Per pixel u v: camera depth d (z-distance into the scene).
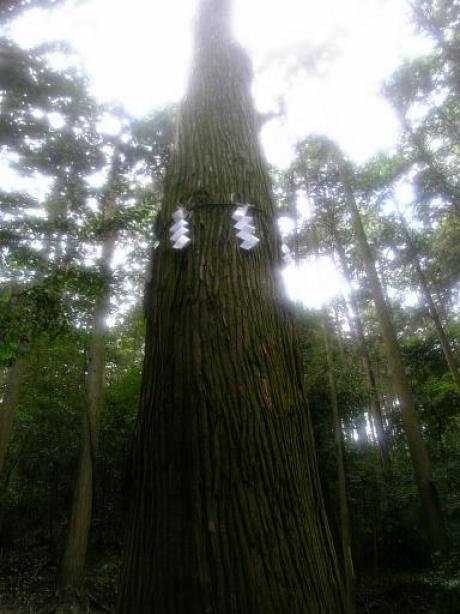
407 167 9.22
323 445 6.09
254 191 1.95
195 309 1.52
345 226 12.70
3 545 8.98
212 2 2.93
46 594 6.86
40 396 8.80
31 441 9.05
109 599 6.60
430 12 8.63
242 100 2.41
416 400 12.53
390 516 7.18
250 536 1.16
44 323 4.19
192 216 1.78
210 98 2.35
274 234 1.90
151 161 7.86
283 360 1.55
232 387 1.37
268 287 1.67
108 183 6.98
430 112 9.11
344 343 12.71
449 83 8.66
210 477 1.23
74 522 7.05
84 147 6.58
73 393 8.69
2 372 10.16
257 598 1.08
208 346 1.43
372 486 7.24
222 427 1.30
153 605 1.11
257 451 1.29
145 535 1.23
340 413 6.56
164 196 2.06
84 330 5.33
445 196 8.69
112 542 8.66
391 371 8.40
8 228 4.62
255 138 2.30
